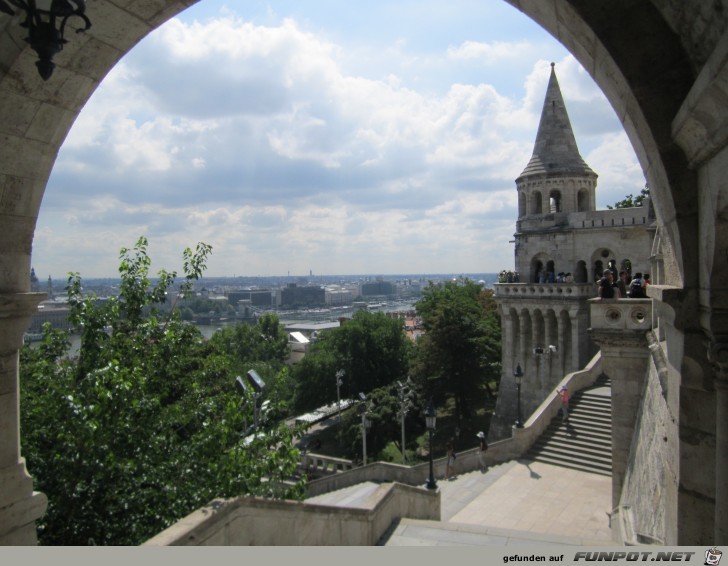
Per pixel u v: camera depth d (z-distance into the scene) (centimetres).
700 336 468
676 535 524
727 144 362
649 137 464
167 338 1232
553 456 2486
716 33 379
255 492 901
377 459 4162
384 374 5719
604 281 1561
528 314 4309
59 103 574
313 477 3325
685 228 454
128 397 927
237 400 1079
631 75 450
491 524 1830
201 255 1410
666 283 638
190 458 968
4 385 569
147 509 872
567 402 2688
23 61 521
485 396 5081
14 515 571
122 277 1284
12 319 570
